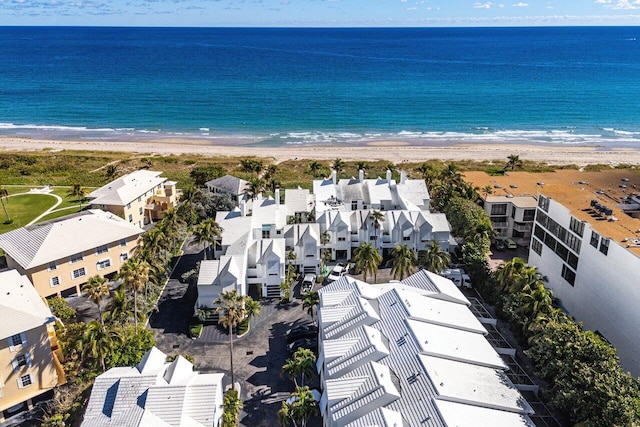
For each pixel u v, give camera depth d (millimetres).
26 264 71125
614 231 63688
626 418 42188
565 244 71938
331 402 47156
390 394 46000
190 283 81750
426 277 67250
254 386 58781
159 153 174000
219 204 105812
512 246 93875
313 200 100125
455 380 48094
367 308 59344
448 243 89438
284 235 85125
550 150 184000
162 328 69875
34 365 53594
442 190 106625
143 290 71750
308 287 78938
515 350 61094
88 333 53469
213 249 91688
